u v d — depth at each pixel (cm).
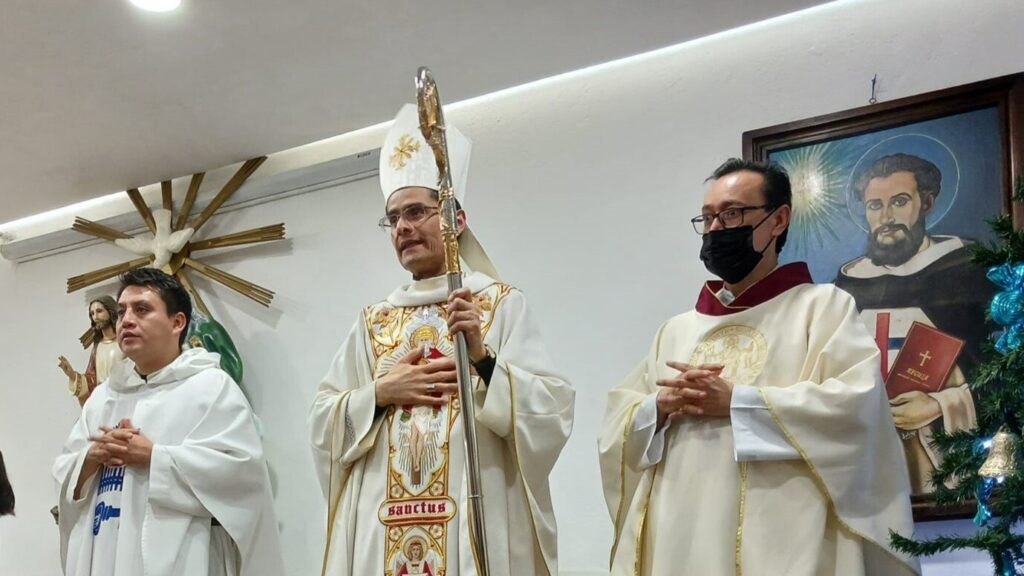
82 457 396
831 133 393
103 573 377
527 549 318
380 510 320
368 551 317
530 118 466
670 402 301
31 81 459
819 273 383
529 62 450
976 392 349
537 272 446
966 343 355
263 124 497
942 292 364
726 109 425
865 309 372
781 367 303
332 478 334
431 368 330
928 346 360
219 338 494
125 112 485
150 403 405
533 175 459
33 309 582
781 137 401
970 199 368
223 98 475
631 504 311
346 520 326
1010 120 365
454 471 319
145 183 553
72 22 420
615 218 438
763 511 285
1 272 597
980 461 259
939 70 391
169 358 419
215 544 394
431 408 328
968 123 375
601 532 409
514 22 420
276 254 514
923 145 379
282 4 410
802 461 288
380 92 470
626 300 427
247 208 528
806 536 280
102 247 569
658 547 294
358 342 355
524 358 335
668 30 428
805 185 393
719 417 299
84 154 522
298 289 504
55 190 561
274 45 436
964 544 252
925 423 352
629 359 420
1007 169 362
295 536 474
